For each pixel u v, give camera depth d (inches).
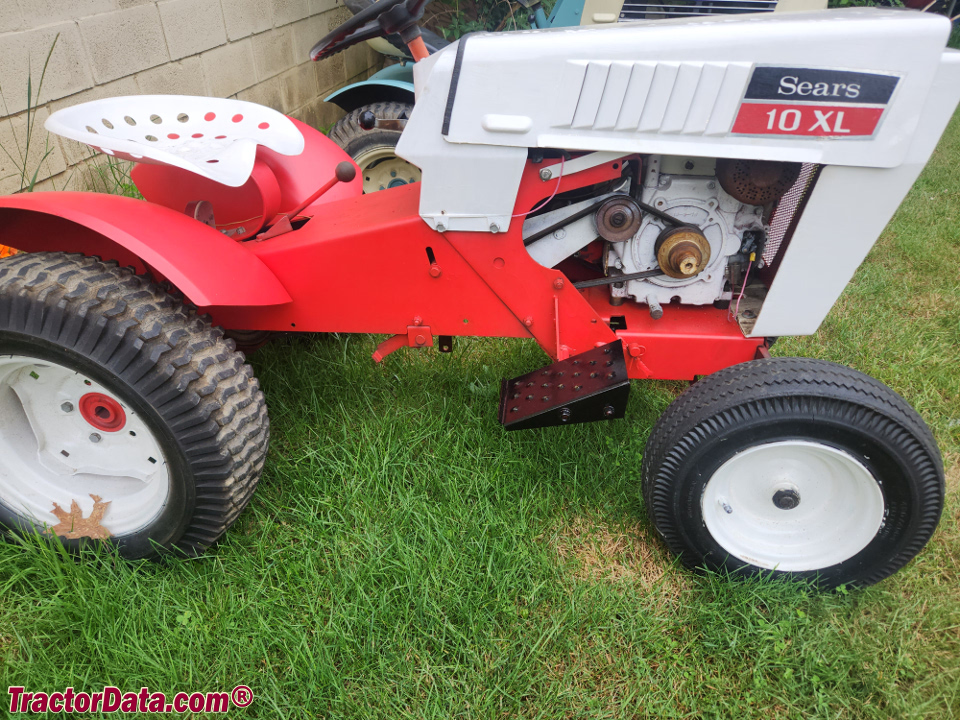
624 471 84.0
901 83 57.1
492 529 75.1
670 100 59.6
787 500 68.2
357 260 71.7
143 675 60.7
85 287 60.7
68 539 70.7
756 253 73.9
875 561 67.6
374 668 62.8
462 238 69.7
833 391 61.0
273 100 166.2
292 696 60.4
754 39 56.7
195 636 64.0
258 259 71.4
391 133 120.3
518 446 86.7
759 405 62.1
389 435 86.4
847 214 64.3
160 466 66.7
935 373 104.3
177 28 130.3
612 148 62.2
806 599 69.5
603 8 132.4
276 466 81.7
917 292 130.3
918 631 67.7
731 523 70.5
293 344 102.7
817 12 67.6
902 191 62.3
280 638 64.1
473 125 62.5
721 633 66.0
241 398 65.1
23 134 104.4
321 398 94.0
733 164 65.2
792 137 60.2
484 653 63.6
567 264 83.8
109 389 61.8
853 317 119.4
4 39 98.4
